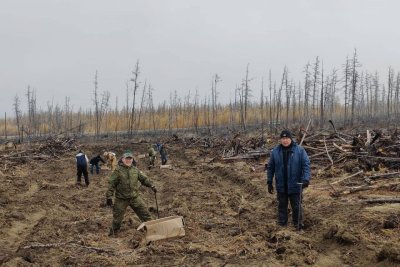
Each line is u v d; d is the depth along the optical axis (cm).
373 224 814
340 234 753
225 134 4716
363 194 1141
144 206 980
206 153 3123
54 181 2111
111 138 5491
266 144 2655
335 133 2162
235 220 1037
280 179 884
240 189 1563
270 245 768
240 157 2408
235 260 707
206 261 710
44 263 754
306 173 861
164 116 7638
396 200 994
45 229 1034
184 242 837
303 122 5991
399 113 7162
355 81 5831
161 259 737
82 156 1948
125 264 725
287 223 922
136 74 5803
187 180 1912
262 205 1208
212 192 1494
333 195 1174
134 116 7056
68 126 7812
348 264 673
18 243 946
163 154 2842
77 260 757
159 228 856
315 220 900
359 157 1595
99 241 904
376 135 1692
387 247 644
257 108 8050
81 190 1800
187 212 1157
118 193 967
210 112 8025
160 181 2031
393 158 1508
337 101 8519
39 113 8506
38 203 1412
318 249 744
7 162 2688
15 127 7475
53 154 3394
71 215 1242
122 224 1066
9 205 1377
